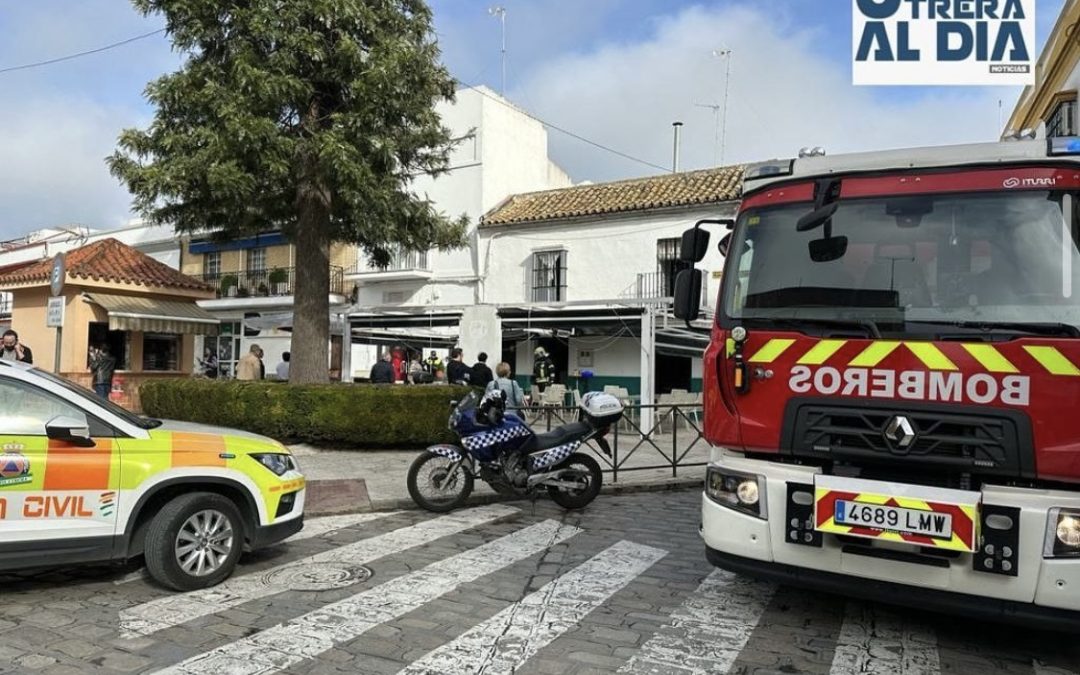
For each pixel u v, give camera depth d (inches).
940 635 175.8
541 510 318.3
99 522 190.7
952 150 168.7
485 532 276.2
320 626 176.4
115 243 681.0
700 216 753.6
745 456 180.4
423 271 918.4
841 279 172.4
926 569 152.6
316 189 453.7
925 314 161.6
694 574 223.3
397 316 725.9
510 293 867.4
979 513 147.6
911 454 154.7
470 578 216.8
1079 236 153.9
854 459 161.6
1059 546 142.2
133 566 222.8
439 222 504.4
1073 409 142.9
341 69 423.2
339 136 411.2
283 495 221.3
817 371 166.9
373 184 424.8
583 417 324.5
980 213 163.8
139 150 427.2
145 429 205.0
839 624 182.2
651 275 778.8
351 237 513.3
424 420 447.5
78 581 208.7
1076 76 433.7
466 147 917.8
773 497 167.9
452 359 536.7
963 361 152.5
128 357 634.8
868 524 154.6
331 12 410.6
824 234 177.3
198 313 665.0
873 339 162.1
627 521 297.9
